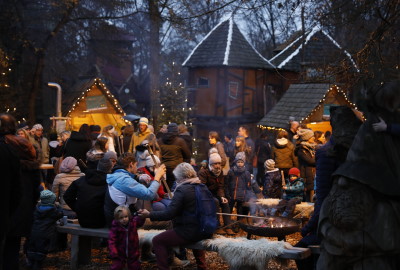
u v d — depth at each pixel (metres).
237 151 12.62
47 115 33.44
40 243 7.19
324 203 4.95
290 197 9.19
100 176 7.25
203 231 6.15
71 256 7.33
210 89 32.44
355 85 8.16
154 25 22.19
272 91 33.59
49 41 28.25
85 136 9.93
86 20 28.06
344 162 5.10
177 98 22.75
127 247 6.39
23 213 6.37
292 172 9.21
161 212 6.20
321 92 18.66
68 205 7.43
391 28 7.84
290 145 11.79
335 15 8.31
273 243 5.90
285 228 6.35
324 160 5.41
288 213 8.37
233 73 32.31
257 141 15.18
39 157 10.27
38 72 28.41
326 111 18.72
